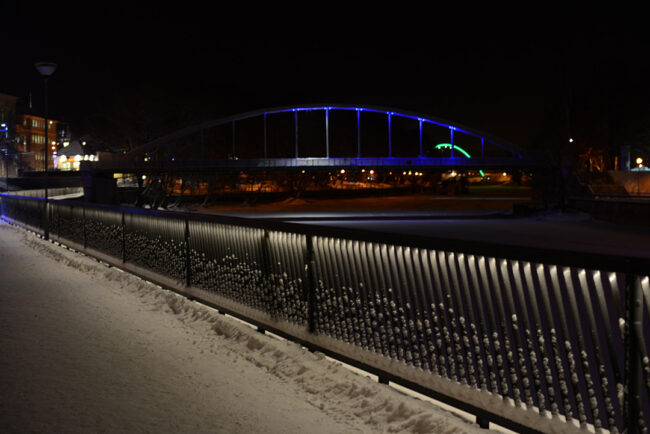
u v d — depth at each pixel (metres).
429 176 133.88
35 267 14.41
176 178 84.62
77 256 15.80
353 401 4.92
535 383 4.06
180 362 6.22
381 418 4.54
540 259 3.91
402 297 5.18
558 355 3.94
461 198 108.06
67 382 5.50
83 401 4.98
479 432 4.16
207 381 5.57
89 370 5.90
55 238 20.39
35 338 7.23
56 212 20.31
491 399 4.33
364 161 85.62
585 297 3.76
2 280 12.23
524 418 4.08
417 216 57.72
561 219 48.06
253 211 71.88
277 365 6.00
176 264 10.23
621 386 3.57
